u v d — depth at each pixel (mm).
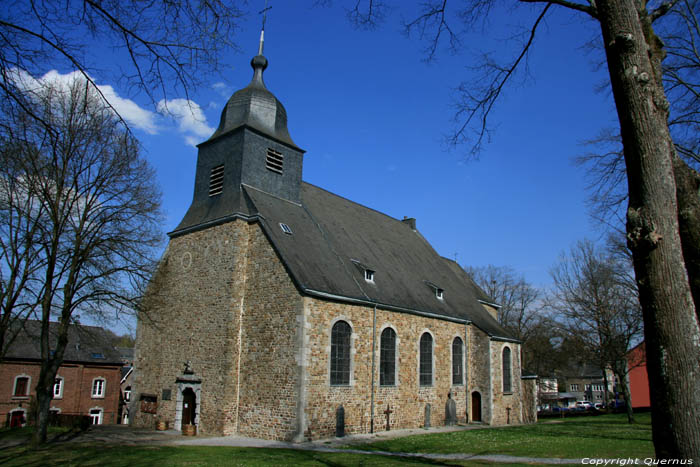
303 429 18594
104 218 19344
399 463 13531
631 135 5270
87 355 40562
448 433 22297
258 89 26203
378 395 22516
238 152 24047
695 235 6289
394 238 33000
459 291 33594
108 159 19328
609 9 5562
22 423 36000
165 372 23422
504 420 29484
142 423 23828
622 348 30859
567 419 37125
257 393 20172
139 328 25422
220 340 21328
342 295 21188
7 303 17922
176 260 24641
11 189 14125
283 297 20328
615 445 17203
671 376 4707
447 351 27922
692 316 4836
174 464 13148
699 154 12922
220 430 20125
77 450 15906
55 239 17906
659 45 6359
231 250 22125
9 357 36000
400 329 24609
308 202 27391
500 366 30109
